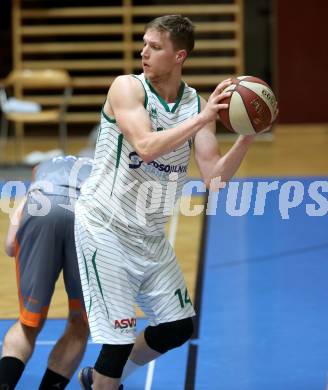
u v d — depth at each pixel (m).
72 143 35.75
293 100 38.91
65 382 9.73
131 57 37.16
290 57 38.69
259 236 19.42
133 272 8.66
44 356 11.78
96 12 36.91
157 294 8.83
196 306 14.15
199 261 17.19
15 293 15.05
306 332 12.73
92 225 8.66
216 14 40.47
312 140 35.41
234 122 8.18
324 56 38.50
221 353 11.88
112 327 8.56
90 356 11.70
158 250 8.88
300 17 38.44
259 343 12.28
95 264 8.61
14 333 9.46
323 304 14.19
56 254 9.40
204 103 8.87
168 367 11.35
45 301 9.43
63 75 27.98
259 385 10.66
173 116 8.59
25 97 36.69
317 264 16.84
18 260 9.43
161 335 9.07
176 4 40.72
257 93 8.18
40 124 41.97
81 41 40.34
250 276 16.05
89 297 8.71
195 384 10.73
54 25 38.84
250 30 42.06
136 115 8.24
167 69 8.44
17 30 36.66
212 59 36.88
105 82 36.84
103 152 8.71
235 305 14.18
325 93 38.75
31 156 29.70
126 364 9.48
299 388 10.53
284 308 14.00
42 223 9.28
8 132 39.75
